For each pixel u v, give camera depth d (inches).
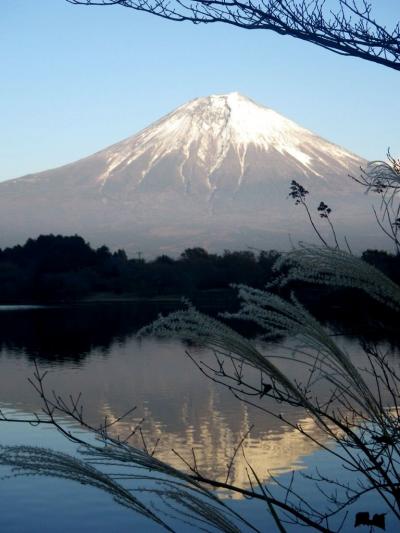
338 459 991.0
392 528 466.9
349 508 668.1
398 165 114.5
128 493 79.5
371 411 91.7
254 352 88.2
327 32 132.4
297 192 146.4
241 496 840.3
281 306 89.2
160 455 1336.1
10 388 2363.4
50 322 5246.1
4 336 4340.6
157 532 529.7
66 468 77.9
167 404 2043.6
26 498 936.3
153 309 6181.1
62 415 1721.2
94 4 143.6
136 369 2893.7
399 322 117.5
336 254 89.7
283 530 93.8
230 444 1433.3
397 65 131.3
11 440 1306.6
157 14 140.5
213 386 2240.4
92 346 3848.4
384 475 95.0
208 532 79.6
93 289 7406.5
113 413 1857.8
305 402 89.7
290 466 1091.9
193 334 86.5
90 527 804.0
